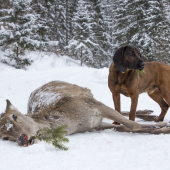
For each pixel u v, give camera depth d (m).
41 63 27.11
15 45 24.09
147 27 25.34
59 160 2.58
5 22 27.09
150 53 24.45
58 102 4.29
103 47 34.38
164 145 3.20
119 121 4.34
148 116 6.20
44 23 30.31
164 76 5.80
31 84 13.02
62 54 31.89
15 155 2.77
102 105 4.43
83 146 3.21
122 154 2.80
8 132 3.30
